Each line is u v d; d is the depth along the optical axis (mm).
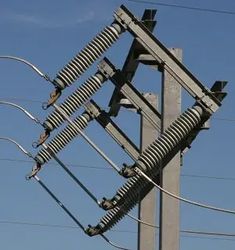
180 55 16438
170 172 16297
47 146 19109
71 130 19125
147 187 19219
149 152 15773
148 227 19359
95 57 16562
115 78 19047
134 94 19422
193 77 16047
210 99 15977
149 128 19969
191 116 15859
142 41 16219
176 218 16219
